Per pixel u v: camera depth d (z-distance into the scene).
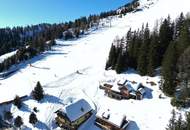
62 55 123.88
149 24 144.25
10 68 118.62
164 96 62.69
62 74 93.69
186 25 77.38
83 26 183.88
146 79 73.00
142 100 63.56
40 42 142.75
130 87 66.81
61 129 57.41
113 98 68.00
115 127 54.06
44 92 75.38
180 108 55.44
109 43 127.69
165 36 80.06
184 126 42.81
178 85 62.09
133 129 53.25
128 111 59.41
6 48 189.62
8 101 71.00
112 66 86.75
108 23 189.12
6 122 63.12
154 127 52.47
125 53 84.38
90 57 110.88
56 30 185.25
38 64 113.44
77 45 141.62
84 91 74.62
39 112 65.06
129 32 103.69
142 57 76.31
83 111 59.41
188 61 55.72
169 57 63.66
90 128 56.88
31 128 59.03
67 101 69.31
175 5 173.38
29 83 89.88
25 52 129.75
